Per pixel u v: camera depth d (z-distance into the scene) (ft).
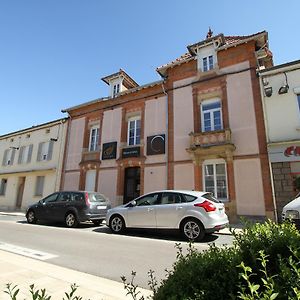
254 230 8.23
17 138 80.53
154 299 7.16
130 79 64.85
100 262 18.22
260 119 40.34
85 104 63.98
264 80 41.83
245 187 38.91
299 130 37.47
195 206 26.48
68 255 20.15
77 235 29.43
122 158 53.78
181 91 49.90
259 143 39.47
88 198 37.27
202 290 6.47
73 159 62.75
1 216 54.60
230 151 40.68
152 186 48.03
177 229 26.89
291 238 7.13
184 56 55.06
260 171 38.40
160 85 53.36
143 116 53.78
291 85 39.78
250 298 5.23
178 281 7.16
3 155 82.94
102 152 57.82
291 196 35.65
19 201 73.15
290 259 5.90
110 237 28.19
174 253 20.77
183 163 45.70
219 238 27.37
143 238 27.68
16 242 25.17
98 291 12.34
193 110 47.24
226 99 44.24
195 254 8.59
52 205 39.37
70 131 66.18
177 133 47.93
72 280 13.91
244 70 43.88
